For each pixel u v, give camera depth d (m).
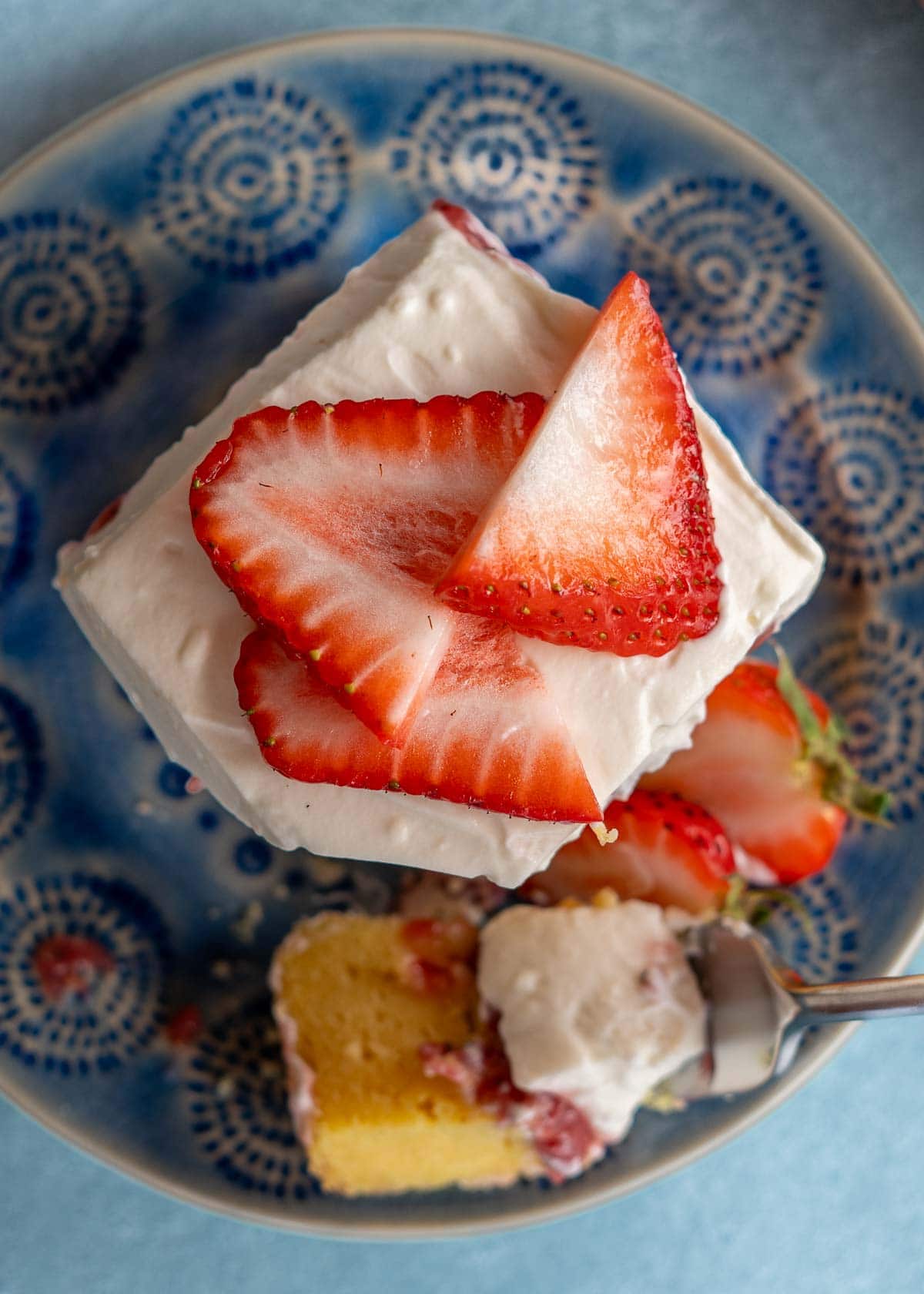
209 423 0.26
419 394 0.25
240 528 0.24
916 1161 0.31
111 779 0.29
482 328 0.25
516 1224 0.28
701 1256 0.31
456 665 0.24
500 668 0.24
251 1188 0.29
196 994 0.29
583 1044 0.28
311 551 0.24
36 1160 0.30
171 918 0.29
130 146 0.28
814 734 0.28
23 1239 0.30
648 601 0.24
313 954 0.29
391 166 0.29
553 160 0.29
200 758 0.25
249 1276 0.30
